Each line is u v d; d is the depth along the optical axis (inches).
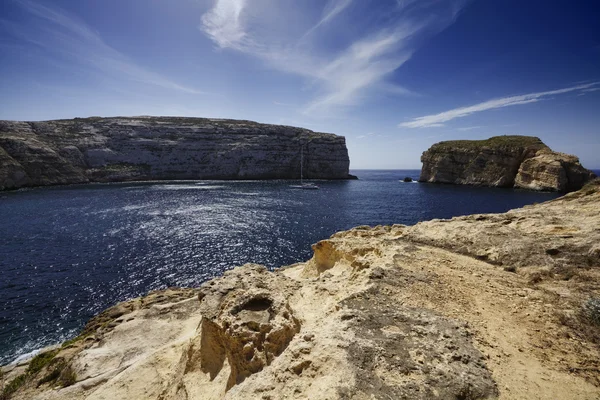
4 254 1427.2
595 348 250.2
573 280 366.9
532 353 243.0
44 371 516.1
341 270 526.3
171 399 332.5
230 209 2691.9
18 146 4165.8
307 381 198.2
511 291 353.1
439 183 5403.5
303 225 2091.5
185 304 690.8
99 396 372.8
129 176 5162.4
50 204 2787.9
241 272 441.7
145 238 1727.4
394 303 303.1
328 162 6525.6
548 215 573.3
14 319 881.5
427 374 198.5
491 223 585.6
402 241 550.6
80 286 1110.4
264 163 6112.2
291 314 309.9
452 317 283.9
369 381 188.2
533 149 4308.6
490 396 188.4
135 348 511.2
